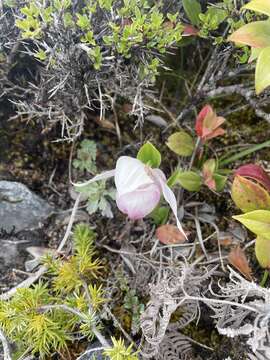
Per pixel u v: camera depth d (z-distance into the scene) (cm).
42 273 21
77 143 25
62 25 20
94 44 19
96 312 20
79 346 20
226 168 24
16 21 19
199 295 20
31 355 19
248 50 21
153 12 19
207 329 20
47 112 22
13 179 24
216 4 22
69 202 24
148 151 20
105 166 24
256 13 21
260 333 17
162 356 19
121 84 21
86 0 20
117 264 22
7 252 22
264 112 24
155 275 21
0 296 21
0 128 24
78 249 21
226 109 25
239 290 19
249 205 20
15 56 23
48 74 21
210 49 25
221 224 23
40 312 19
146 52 20
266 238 19
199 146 23
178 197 23
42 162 24
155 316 19
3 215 22
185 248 22
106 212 23
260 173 20
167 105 26
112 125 25
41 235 23
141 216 20
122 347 17
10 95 23
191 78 26
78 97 22
